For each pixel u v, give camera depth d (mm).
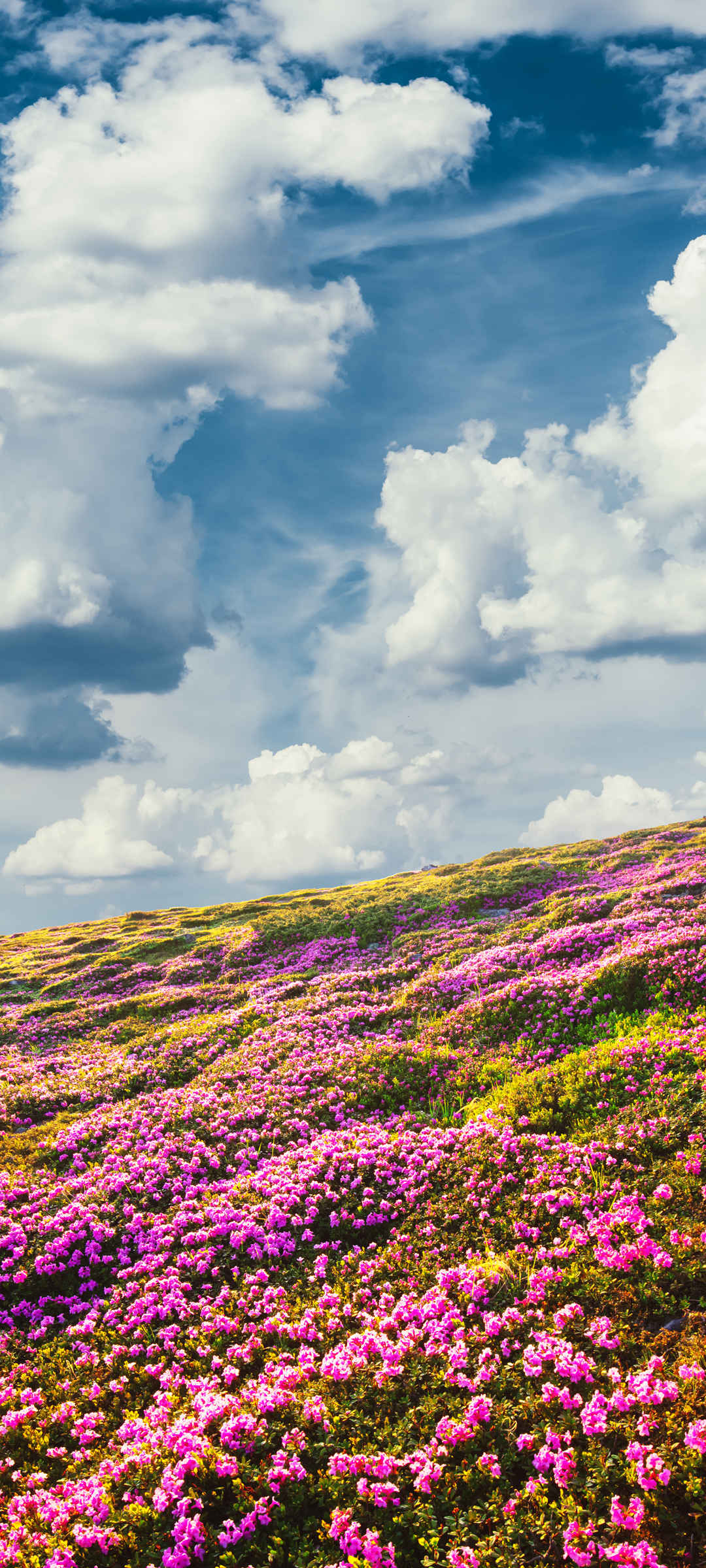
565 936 30844
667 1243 10945
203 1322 11930
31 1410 10422
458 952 36281
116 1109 22438
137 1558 7688
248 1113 20109
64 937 85375
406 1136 17047
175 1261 14039
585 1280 10719
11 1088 25844
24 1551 7840
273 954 49281
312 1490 8094
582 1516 7258
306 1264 13297
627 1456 7703
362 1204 14617
